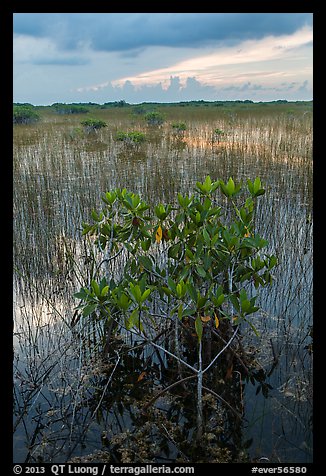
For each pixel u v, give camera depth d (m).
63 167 9.68
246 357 3.82
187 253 3.42
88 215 7.15
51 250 5.96
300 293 5.00
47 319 4.70
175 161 10.38
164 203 7.70
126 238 3.99
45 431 3.27
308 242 6.08
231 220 6.22
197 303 3.06
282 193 7.93
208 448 3.05
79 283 5.31
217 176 8.96
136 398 3.60
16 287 5.31
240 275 3.74
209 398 3.51
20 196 7.55
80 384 3.71
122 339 4.36
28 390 3.69
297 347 4.11
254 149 11.12
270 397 3.50
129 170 9.74
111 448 3.11
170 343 4.07
